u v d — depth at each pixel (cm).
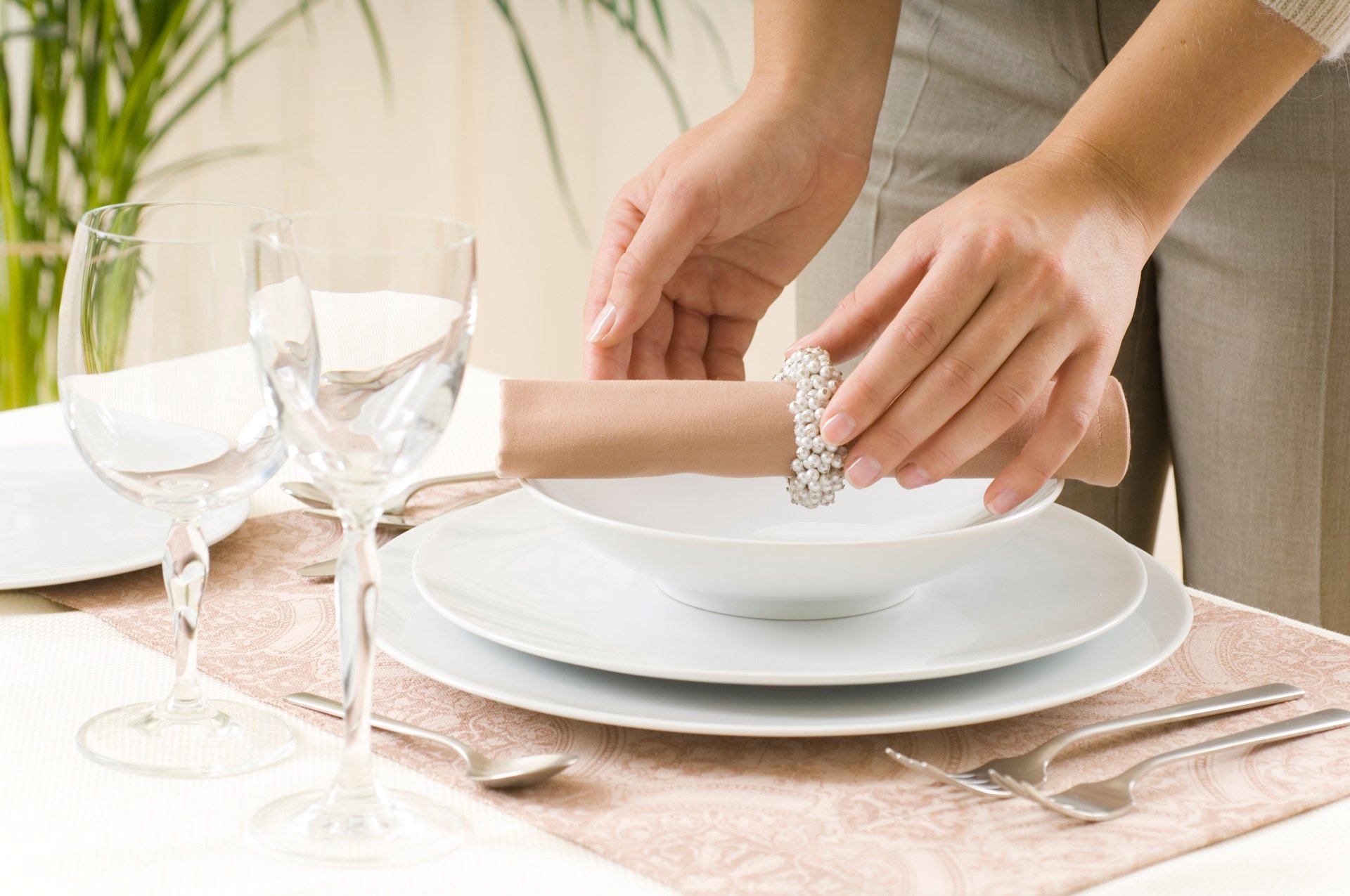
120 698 109
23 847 100
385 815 101
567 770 105
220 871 99
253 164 358
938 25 156
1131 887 98
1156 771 105
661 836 100
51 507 125
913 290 121
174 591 107
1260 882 99
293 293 98
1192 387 156
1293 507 153
